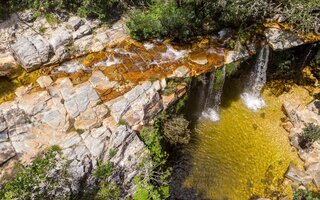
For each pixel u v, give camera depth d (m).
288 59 17.05
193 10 15.22
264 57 15.91
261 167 13.99
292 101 16.47
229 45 14.98
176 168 13.44
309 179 13.51
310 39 15.62
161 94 13.06
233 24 15.70
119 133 11.63
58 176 10.29
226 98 16.39
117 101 12.38
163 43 14.89
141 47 14.62
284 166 14.14
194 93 14.48
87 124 11.73
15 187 9.36
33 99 12.12
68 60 13.89
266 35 15.51
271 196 13.09
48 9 14.92
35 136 11.26
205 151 14.17
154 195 11.20
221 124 15.35
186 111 14.71
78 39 14.50
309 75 17.48
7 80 13.00
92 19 15.37
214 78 14.49
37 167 9.91
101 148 11.30
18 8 14.73
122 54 14.19
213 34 15.45
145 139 12.23
